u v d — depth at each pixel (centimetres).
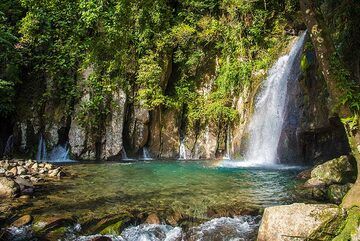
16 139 1673
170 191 971
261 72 1739
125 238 676
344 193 803
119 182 1091
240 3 1847
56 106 1714
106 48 991
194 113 1780
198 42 1836
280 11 1853
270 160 1523
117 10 926
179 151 1764
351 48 991
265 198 885
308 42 1339
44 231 681
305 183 979
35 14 1703
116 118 1686
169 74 1811
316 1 692
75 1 1627
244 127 1695
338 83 665
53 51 1750
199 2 1867
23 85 1753
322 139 1295
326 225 584
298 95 1394
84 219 732
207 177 1174
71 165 1458
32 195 913
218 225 721
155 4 960
